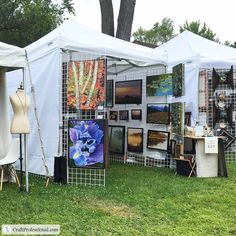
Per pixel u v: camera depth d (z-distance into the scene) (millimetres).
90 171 6219
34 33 16188
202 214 4590
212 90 9219
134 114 8477
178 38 9953
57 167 6152
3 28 15828
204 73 9133
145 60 7180
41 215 4465
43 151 6262
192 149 6906
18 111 5539
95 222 4242
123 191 5668
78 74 6145
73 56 6766
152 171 7445
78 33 6734
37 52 6805
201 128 6879
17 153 6129
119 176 6883
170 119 7531
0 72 6492
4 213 4543
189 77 9008
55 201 5074
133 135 8492
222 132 9148
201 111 9133
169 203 5035
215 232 3982
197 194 5527
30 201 5062
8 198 5230
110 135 9062
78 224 4168
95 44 6492
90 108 6066
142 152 8305
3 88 6531
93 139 5930
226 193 5609
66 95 6387
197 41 9648
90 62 6043
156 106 7875
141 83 8266
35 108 6227
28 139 6859
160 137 7844
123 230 3998
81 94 6125
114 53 6637
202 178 6707
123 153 8727
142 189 5781
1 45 5410
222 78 9203
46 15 17281
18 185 6023
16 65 5551
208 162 6859
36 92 6738
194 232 3965
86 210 4684
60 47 6258
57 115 6273
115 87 8914
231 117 9367
